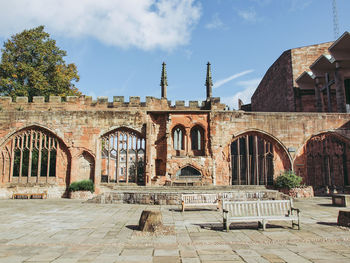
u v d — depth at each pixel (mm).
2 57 32969
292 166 24484
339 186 24984
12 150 24406
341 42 26812
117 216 13250
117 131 25000
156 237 9047
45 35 35031
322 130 25156
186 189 21938
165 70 39562
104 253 7305
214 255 7129
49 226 10836
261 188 22891
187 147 24719
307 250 7598
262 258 6855
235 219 9922
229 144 24797
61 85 35094
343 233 9617
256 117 25078
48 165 24359
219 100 30000
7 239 8797
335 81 28531
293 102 35562
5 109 26594
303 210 15398
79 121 24766
